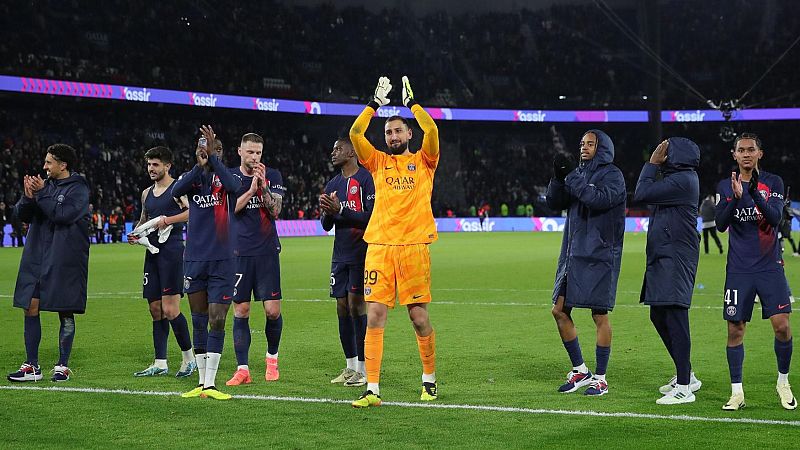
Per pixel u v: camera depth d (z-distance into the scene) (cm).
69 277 1212
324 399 1070
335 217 1209
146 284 1265
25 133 6278
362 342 1188
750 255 1034
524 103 8769
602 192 1087
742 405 1001
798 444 839
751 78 8662
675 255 1057
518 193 8419
